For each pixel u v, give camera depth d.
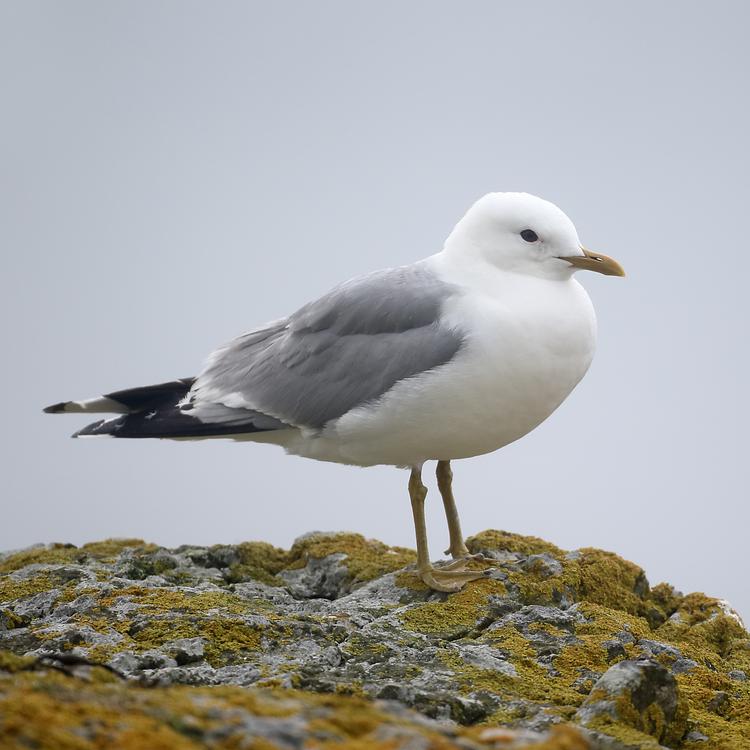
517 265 12.95
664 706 8.79
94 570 13.04
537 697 9.17
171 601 11.00
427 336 12.44
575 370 12.74
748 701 9.72
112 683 6.77
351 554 14.05
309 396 13.16
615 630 11.03
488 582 12.38
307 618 10.64
